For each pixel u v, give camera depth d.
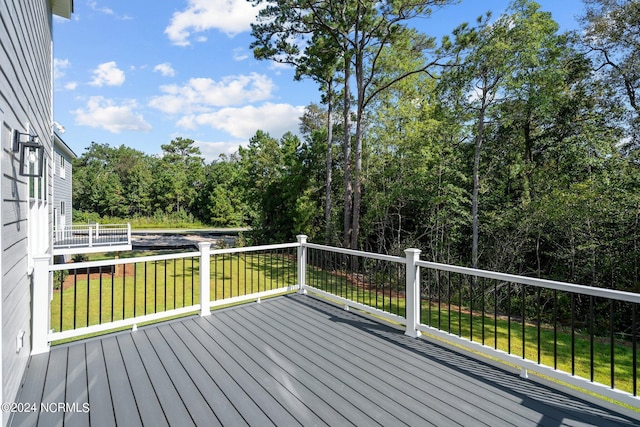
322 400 2.25
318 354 2.99
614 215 7.54
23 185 2.90
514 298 8.31
